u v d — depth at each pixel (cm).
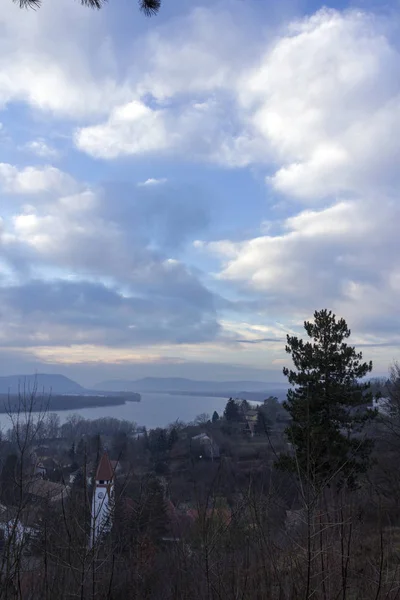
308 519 455
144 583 601
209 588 511
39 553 544
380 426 1638
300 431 1477
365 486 671
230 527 548
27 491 516
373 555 526
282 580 519
